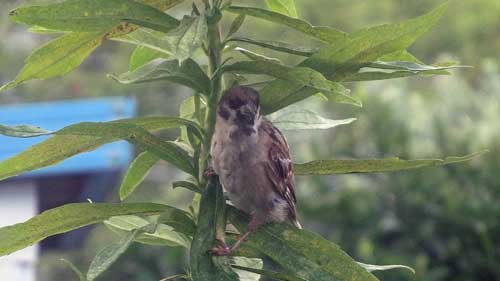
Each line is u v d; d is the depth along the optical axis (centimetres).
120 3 550
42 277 1761
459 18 2594
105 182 1806
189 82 577
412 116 1492
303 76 540
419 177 1448
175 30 505
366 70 586
